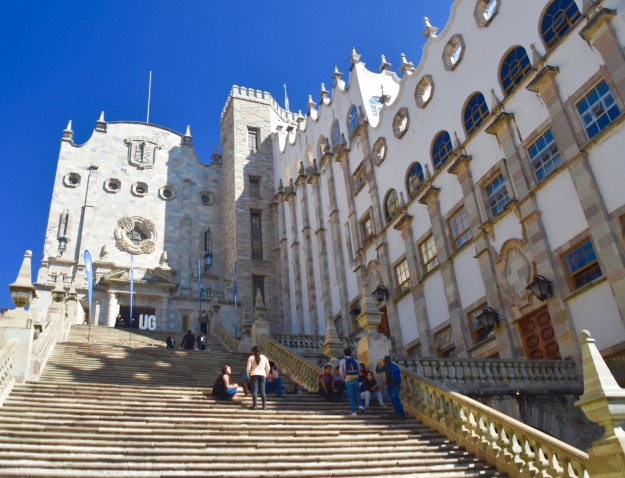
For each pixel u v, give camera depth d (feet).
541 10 69.97
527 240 67.67
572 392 57.72
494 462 37.52
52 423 36.09
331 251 113.39
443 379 54.29
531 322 66.59
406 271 90.33
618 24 59.72
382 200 98.94
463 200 79.15
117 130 150.51
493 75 76.84
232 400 47.14
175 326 127.95
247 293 133.49
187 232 146.00
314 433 40.04
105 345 69.46
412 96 94.17
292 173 140.15
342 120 116.37
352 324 101.65
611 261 56.90
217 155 160.76
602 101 61.05
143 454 33.14
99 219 138.10
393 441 40.63
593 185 60.03
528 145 69.87
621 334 55.47
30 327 47.01
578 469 31.37
